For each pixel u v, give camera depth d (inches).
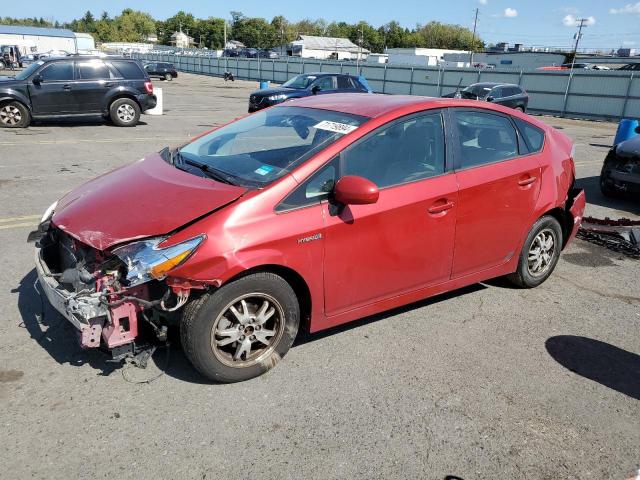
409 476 101.5
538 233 179.3
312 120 150.4
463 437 112.5
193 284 112.7
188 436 109.2
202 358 119.6
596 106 1035.3
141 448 105.5
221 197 122.4
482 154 159.0
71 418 112.9
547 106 1119.0
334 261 130.6
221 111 799.7
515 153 168.4
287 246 122.0
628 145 313.6
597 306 177.8
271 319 130.1
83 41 3700.8
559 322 165.2
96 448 105.0
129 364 131.8
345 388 127.0
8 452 103.0
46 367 130.0
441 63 2576.3
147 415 114.7
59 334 144.6
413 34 5226.4
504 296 181.9
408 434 112.6
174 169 145.5
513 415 120.4
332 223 127.6
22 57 2293.3
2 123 528.4
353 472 101.8
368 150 137.0
